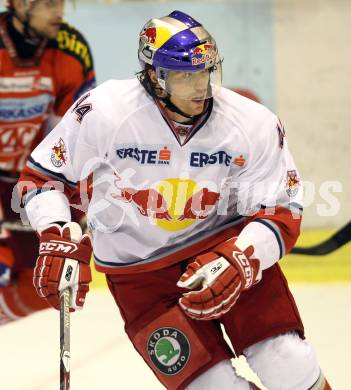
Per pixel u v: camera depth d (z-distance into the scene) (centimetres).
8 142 1360
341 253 2031
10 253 1326
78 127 902
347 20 2202
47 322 1564
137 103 884
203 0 2177
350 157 2238
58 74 1338
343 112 2225
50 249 883
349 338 1454
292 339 875
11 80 1322
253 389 862
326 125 2228
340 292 1747
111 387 1246
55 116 1368
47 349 1420
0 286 1313
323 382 884
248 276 849
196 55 841
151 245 922
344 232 1080
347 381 1250
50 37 1291
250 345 880
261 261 866
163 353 876
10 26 1300
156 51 852
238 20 2191
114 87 901
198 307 830
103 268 942
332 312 1611
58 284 871
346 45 2208
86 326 1542
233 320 893
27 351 1411
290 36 2205
